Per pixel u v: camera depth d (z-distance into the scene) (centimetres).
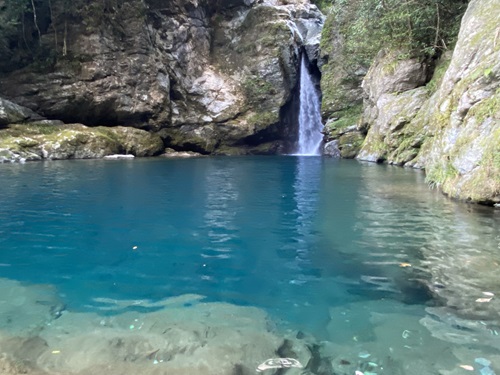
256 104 2159
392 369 193
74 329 237
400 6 1336
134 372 193
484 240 408
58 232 459
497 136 573
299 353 209
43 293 293
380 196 675
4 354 208
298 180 905
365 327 237
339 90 1927
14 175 967
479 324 237
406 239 420
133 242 421
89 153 1569
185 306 269
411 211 551
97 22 1731
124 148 1731
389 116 1340
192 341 222
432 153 858
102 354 209
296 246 405
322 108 1964
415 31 1371
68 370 194
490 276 312
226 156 1909
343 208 582
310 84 2380
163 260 366
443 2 1309
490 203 569
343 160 1530
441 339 220
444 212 539
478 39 783
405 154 1201
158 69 1916
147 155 1803
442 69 1252
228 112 2123
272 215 545
